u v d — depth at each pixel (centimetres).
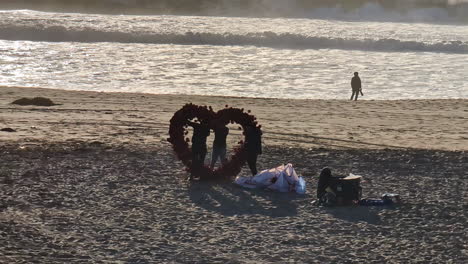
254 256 1291
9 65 5466
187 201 1712
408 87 4928
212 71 5556
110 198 1716
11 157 2192
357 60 6694
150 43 8031
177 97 3969
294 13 15450
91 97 3862
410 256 1312
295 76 5384
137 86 4653
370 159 2336
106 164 2134
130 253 1295
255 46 7994
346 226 1512
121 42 8025
